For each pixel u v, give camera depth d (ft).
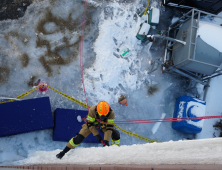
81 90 29.89
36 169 11.03
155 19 34.19
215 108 36.24
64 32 31.01
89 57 31.30
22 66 28.40
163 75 35.17
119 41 33.32
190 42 29.73
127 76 32.81
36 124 24.58
